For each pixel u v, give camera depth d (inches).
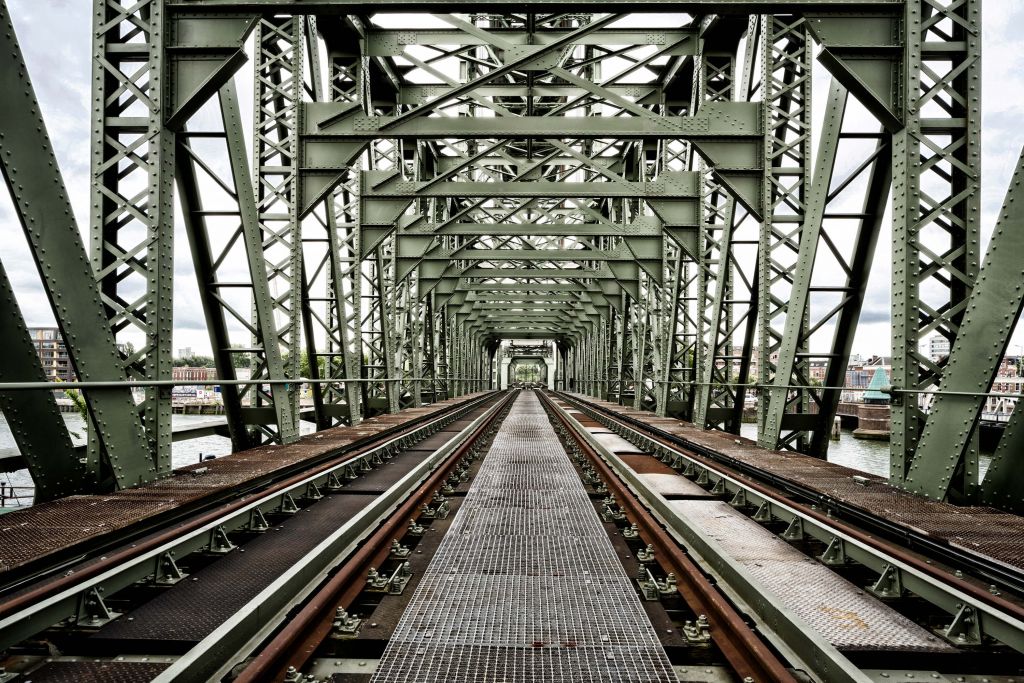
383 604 147.8
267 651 107.7
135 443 237.6
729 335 526.3
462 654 120.8
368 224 577.3
